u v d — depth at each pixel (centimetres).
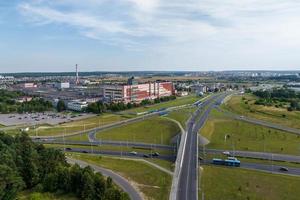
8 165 11681
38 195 11119
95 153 17812
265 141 19700
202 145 18788
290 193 11550
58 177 11900
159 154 17412
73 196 11256
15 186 11056
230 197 11125
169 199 10862
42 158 13138
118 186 12181
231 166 14862
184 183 12419
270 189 11906
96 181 11112
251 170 14238
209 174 13600
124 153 17762
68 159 16288
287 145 18688
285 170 14238
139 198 10988
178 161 15312
